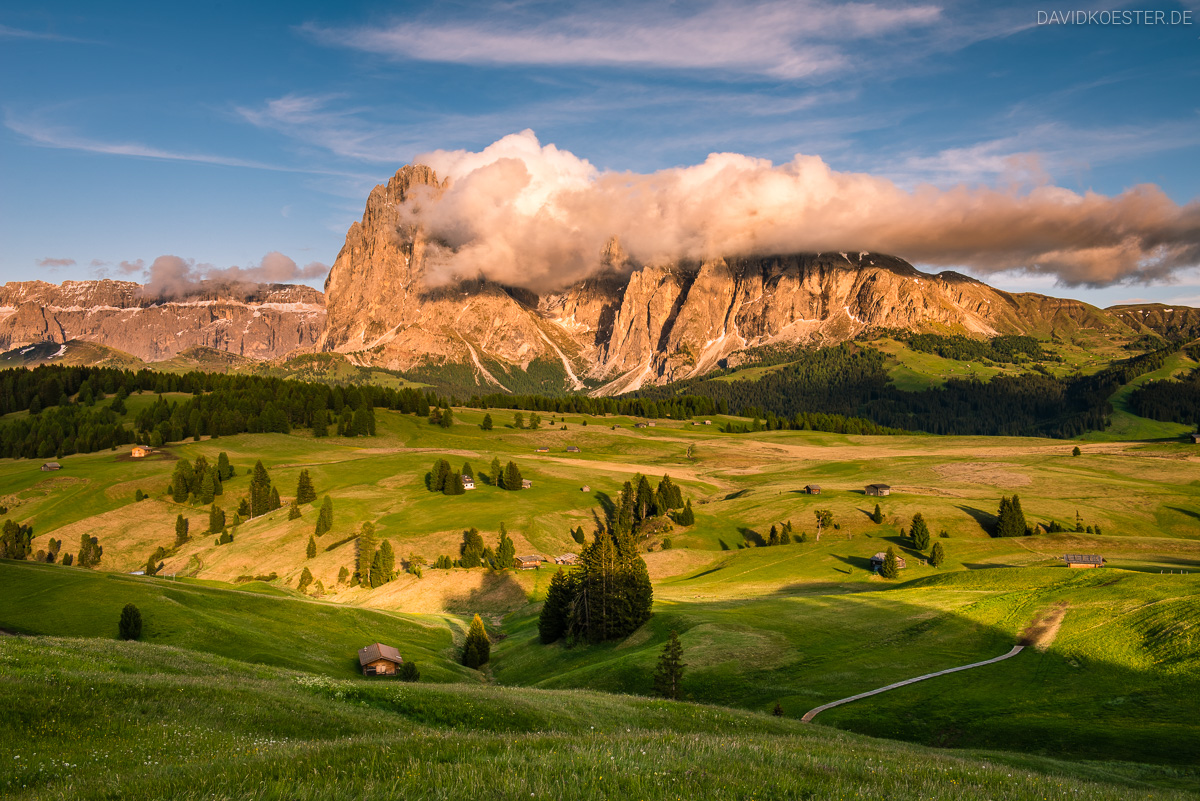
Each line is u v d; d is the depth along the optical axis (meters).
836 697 58.16
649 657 70.38
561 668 78.44
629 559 85.12
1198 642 56.00
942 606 78.12
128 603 68.00
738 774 15.62
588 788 13.38
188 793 12.52
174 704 26.20
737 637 73.12
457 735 19.73
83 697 24.19
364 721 29.83
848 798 14.48
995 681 58.25
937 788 16.23
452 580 129.38
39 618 69.94
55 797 12.66
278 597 92.56
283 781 13.10
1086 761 43.56
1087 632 63.84
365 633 87.25
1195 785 37.41
